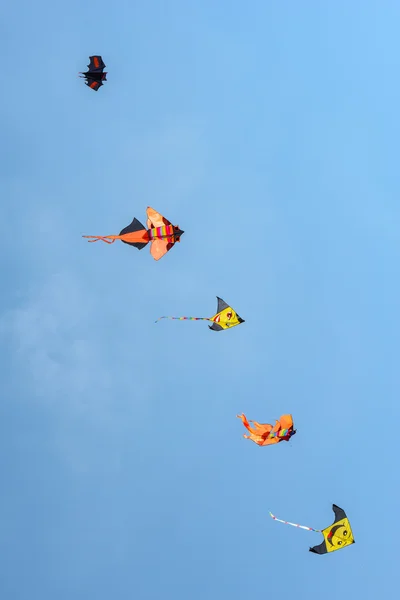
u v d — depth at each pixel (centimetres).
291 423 4975
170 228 4900
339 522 4806
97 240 4931
